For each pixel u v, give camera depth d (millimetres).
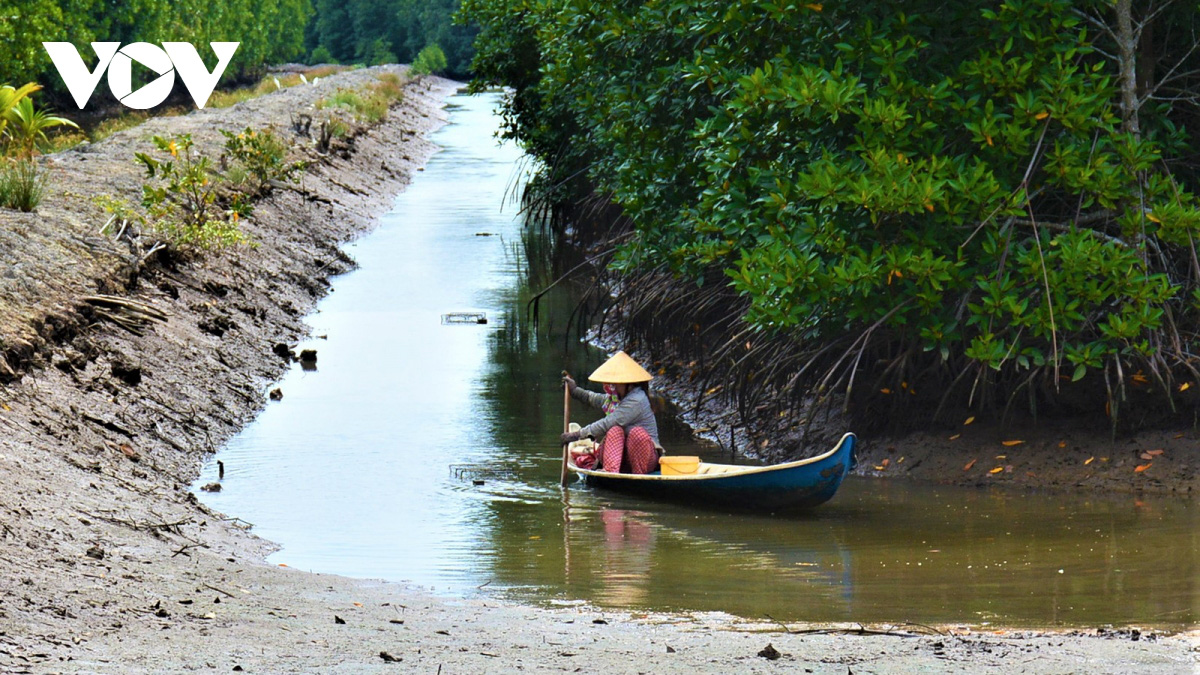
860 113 19656
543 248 48125
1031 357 21500
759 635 12891
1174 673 10961
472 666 10930
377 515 19531
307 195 52188
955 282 20234
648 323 29562
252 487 21094
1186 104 23094
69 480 18203
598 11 27984
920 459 21906
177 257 33031
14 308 23844
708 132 23016
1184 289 21828
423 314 36812
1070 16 21250
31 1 86312
